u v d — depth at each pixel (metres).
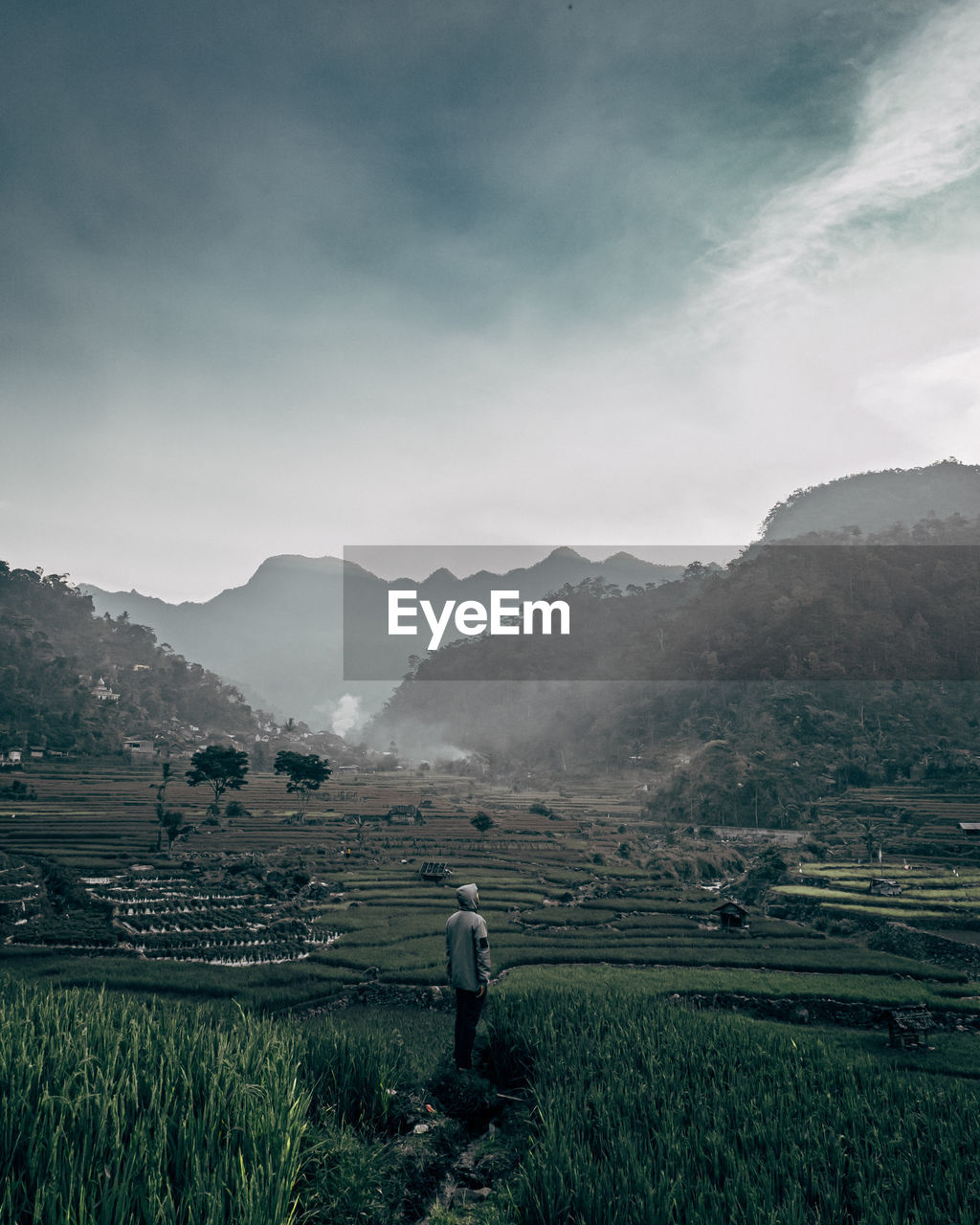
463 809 178.62
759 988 47.88
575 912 72.88
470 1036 13.38
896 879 88.06
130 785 187.62
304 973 47.94
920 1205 9.15
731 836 143.75
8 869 78.94
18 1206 6.35
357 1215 8.34
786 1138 10.59
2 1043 9.22
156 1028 11.10
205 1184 6.83
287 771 154.00
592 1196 8.53
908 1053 36.16
